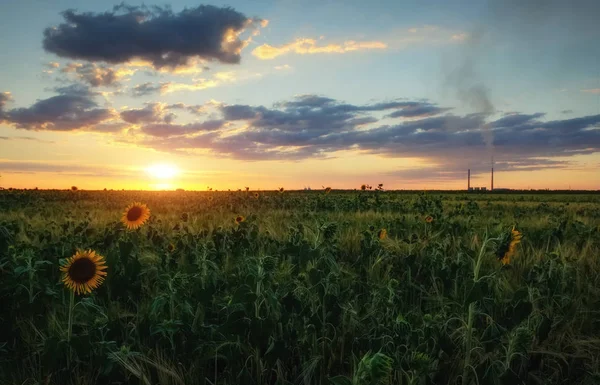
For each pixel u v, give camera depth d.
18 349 4.30
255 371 3.86
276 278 5.26
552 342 4.45
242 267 5.79
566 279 5.61
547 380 3.73
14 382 3.55
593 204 27.72
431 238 8.00
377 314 4.59
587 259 7.25
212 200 20.28
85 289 3.96
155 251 7.05
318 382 3.78
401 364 3.33
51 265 5.73
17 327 4.55
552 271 5.71
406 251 7.38
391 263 6.65
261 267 4.18
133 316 4.64
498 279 5.33
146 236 8.13
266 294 4.16
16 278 4.73
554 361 4.00
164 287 5.27
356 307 4.73
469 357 3.78
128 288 5.19
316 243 5.88
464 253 6.18
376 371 2.45
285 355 3.83
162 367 3.54
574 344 4.29
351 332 4.32
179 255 6.71
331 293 4.83
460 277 5.61
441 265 6.19
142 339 4.18
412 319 4.39
